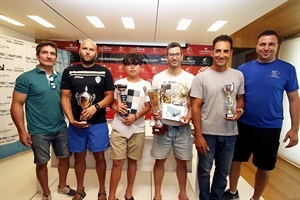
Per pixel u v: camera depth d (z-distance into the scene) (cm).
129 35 414
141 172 278
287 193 250
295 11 260
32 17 310
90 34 416
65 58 457
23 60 339
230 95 167
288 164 354
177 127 186
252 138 188
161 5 248
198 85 172
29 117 184
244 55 562
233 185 214
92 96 182
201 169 181
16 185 243
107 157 244
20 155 341
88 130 188
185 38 430
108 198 196
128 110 188
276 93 177
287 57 378
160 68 489
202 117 176
